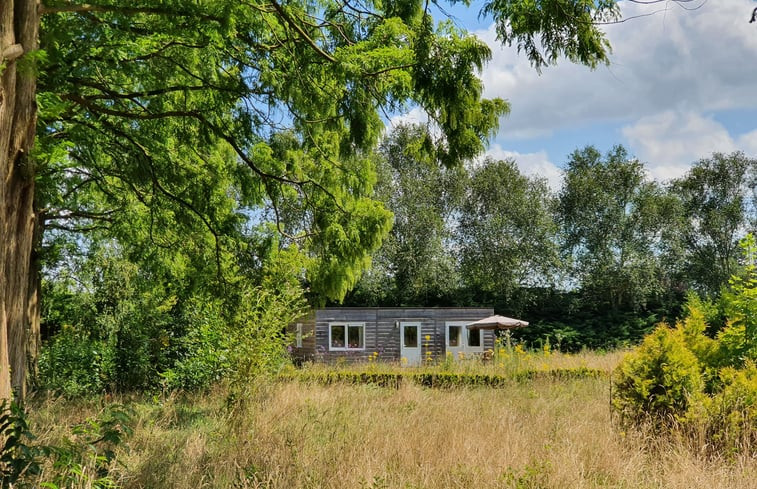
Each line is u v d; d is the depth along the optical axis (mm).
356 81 8766
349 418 10172
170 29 9016
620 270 41344
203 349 14227
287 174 12523
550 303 43281
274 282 12219
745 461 7359
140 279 14617
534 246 42562
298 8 10273
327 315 29703
